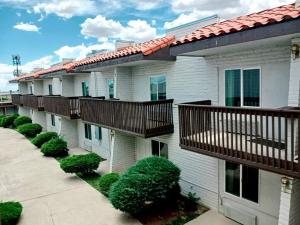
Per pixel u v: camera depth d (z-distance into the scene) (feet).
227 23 26.40
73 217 31.99
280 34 18.84
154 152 42.55
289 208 20.86
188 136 27.32
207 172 32.94
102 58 42.06
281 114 18.76
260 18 22.15
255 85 26.66
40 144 67.51
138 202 29.58
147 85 41.98
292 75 20.54
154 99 40.88
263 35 19.83
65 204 35.58
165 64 37.76
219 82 30.17
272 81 25.04
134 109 35.78
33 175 47.93
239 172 29.12
